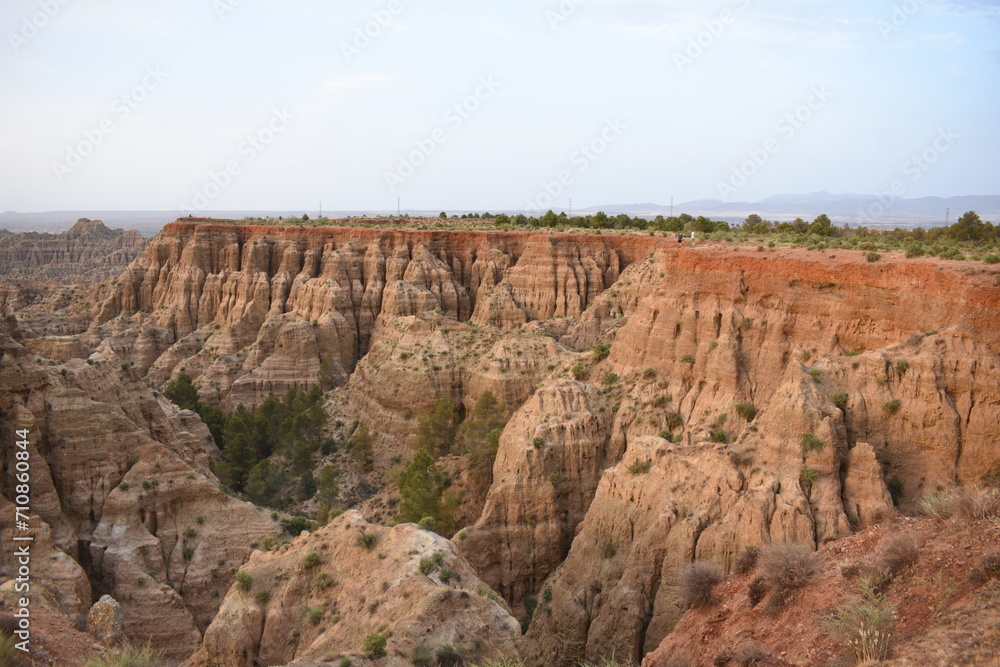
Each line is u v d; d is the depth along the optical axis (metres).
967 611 21.03
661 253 89.69
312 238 129.88
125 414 51.38
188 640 43.25
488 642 32.97
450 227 148.88
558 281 107.56
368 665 30.33
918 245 55.22
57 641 30.47
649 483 44.62
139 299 136.12
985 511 25.42
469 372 81.38
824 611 24.84
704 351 55.66
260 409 91.25
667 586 40.12
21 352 46.12
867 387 44.38
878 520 38.50
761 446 42.94
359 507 66.19
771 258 54.69
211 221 144.88
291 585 37.84
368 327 117.69
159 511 47.19
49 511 43.31
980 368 41.44
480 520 51.62
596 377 63.22
